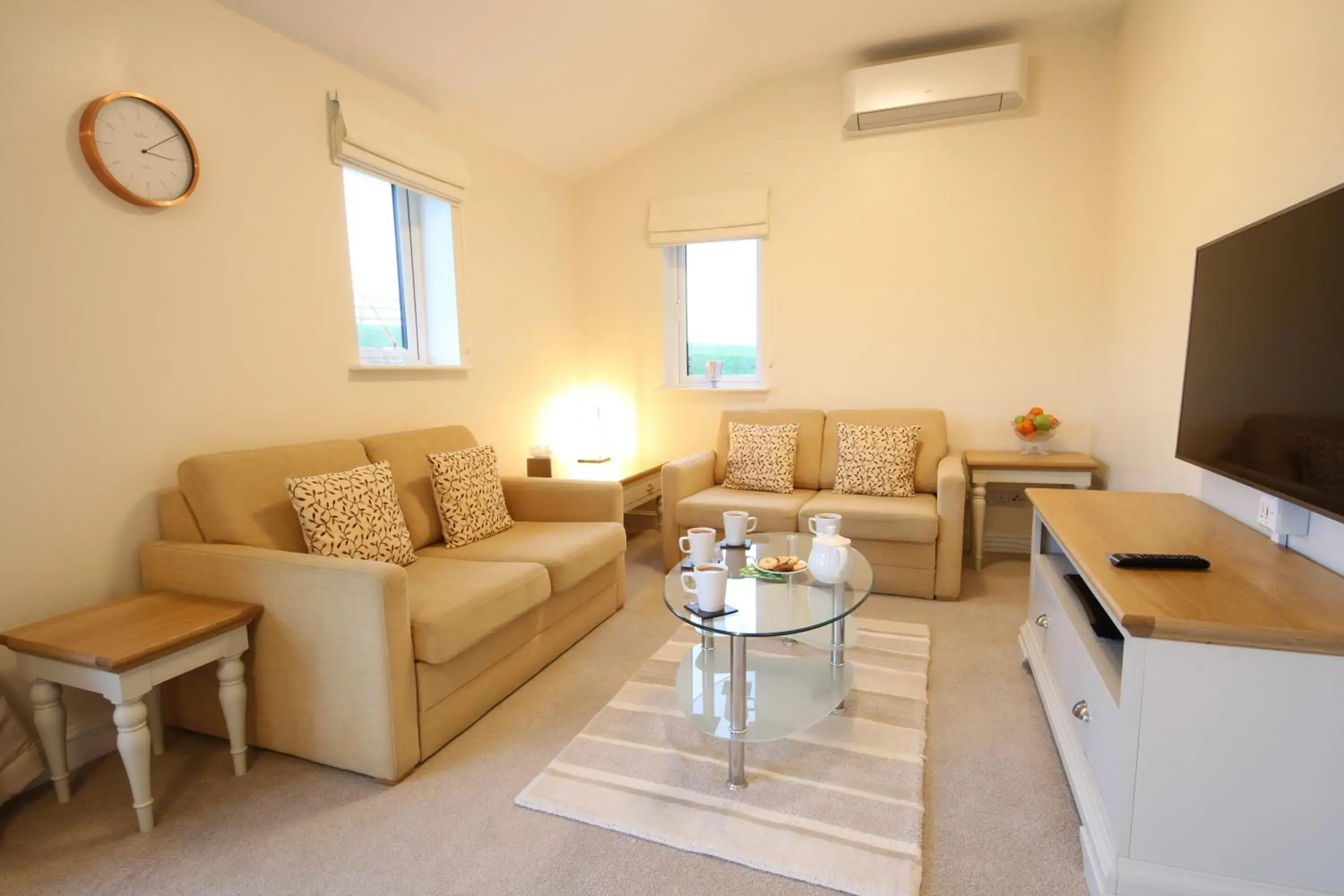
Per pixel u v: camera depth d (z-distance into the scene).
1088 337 3.44
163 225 2.01
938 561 2.96
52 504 1.79
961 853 1.45
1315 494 1.33
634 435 4.32
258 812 1.63
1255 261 1.61
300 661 1.77
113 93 1.85
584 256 4.30
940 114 3.45
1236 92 1.99
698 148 4.00
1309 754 1.14
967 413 3.68
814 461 3.65
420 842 1.51
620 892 1.36
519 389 3.74
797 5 3.07
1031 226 3.48
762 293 3.99
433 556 2.46
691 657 2.21
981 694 2.13
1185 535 1.72
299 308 2.45
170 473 2.06
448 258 3.18
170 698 1.99
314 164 2.48
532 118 3.38
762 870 1.40
